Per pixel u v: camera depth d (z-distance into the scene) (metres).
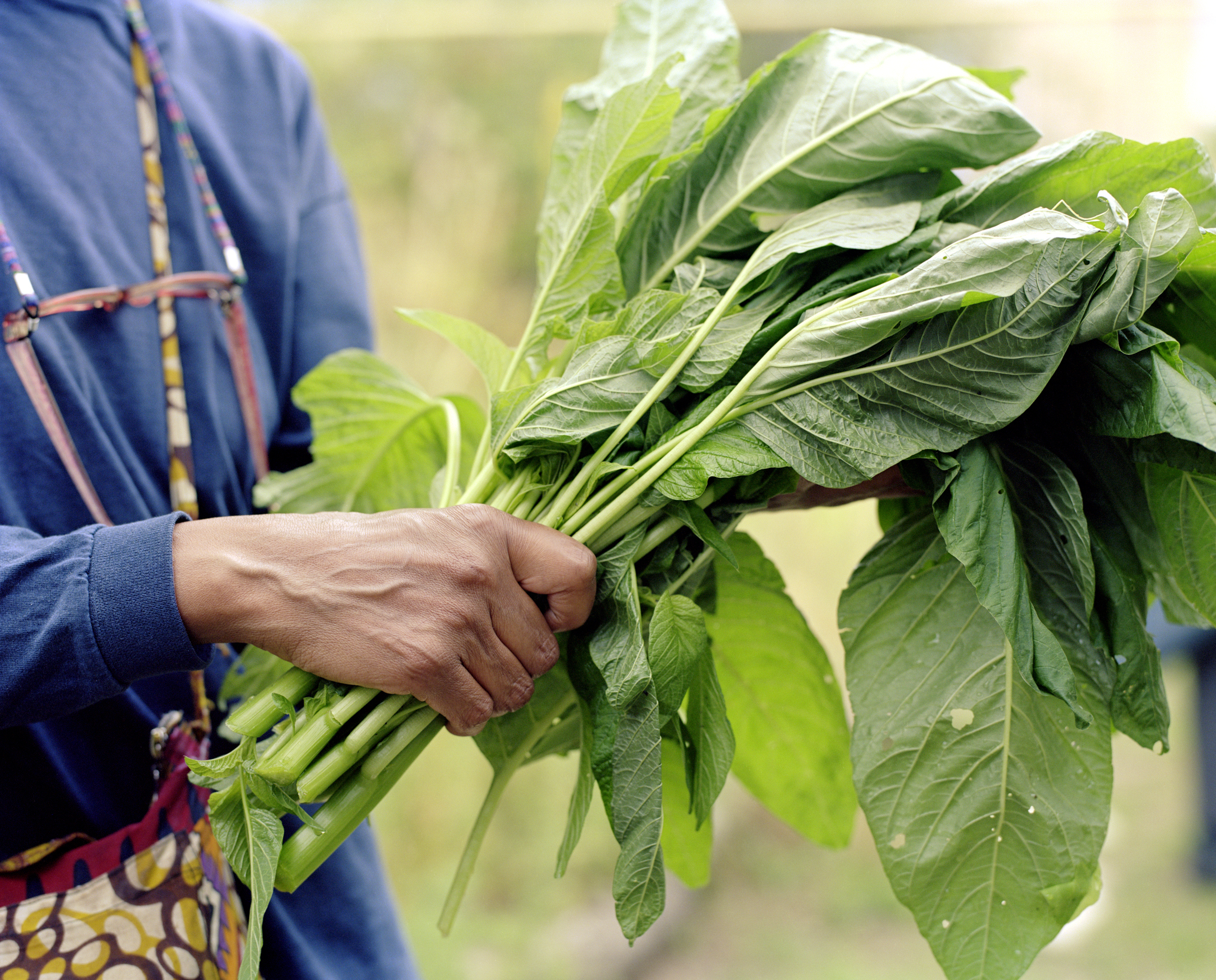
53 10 0.85
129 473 0.83
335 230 1.05
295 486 0.95
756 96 0.82
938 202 0.76
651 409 0.72
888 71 0.78
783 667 0.89
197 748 0.82
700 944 3.03
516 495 0.73
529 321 0.81
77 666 0.62
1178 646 3.05
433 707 0.66
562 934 2.86
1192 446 0.66
